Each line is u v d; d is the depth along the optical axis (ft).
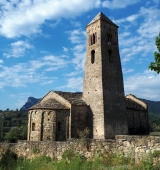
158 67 59.06
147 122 164.04
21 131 220.84
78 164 55.21
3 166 68.33
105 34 137.39
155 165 44.09
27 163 65.67
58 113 119.44
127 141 51.57
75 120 122.72
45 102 126.41
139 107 162.20
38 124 118.01
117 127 124.47
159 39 59.82
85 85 136.15
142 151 47.98
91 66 135.33
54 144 69.15
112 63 135.23
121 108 130.52
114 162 51.26
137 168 45.09
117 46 142.10
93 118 125.39
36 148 73.82
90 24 143.13
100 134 118.83
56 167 58.18
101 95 123.85
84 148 60.59
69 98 130.52
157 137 46.42
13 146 80.59
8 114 469.57
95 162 53.67
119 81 134.72
